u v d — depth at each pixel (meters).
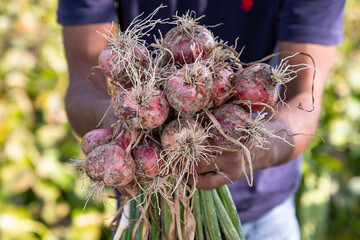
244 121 0.55
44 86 1.35
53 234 1.32
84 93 0.74
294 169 0.87
